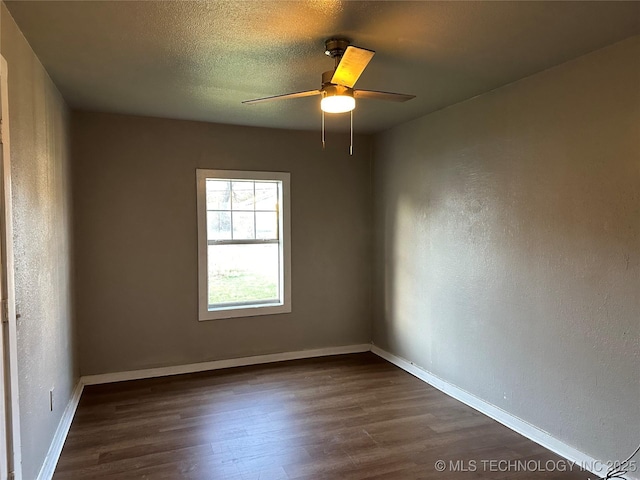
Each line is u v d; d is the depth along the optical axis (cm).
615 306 244
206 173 426
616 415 244
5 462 181
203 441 289
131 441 288
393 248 454
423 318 405
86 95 334
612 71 243
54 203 290
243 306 450
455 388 365
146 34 228
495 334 324
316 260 475
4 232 182
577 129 262
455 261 364
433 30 225
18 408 193
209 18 210
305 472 253
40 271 245
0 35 188
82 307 389
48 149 276
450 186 369
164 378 408
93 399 358
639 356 233
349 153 484
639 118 230
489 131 327
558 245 275
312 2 196
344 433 300
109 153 394
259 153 447
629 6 199
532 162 292
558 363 277
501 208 317
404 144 431
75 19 210
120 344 403
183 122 418
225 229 448
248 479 246
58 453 269
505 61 268
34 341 229
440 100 350
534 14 208
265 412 333
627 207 237
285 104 361
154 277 412
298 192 464
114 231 398
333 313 485
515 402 307
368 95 255
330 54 244
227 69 280
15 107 208
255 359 451
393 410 338
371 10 204
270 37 232
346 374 420
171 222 416
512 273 309
